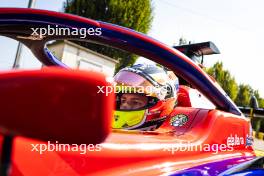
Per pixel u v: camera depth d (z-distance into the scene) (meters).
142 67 1.95
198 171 1.17
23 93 0.40
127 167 1.05
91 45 20.80
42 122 0.40
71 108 0.40
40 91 0.40
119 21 23.11
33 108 0.40
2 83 0.39
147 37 1.34
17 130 0.40
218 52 2.33
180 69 1.46
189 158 1.32
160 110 1.88
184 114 1.71
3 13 1.23
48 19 1.26
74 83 0.41
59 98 0.40
